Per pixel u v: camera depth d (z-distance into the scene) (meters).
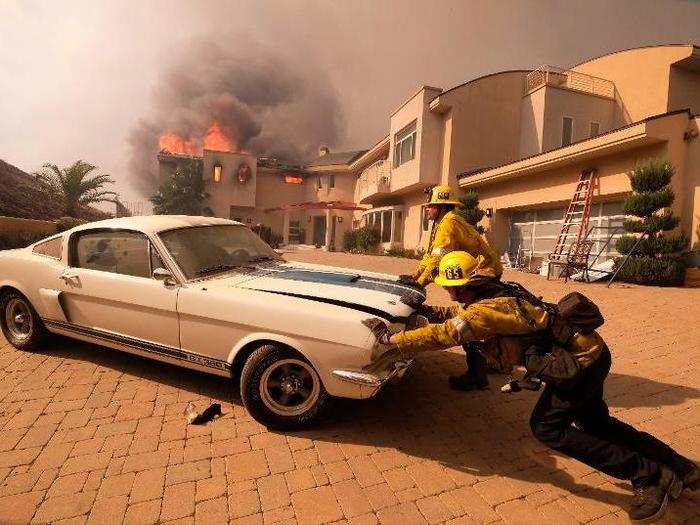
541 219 15.09
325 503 2.45
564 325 2.32
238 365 3.48
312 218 35.03
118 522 2.28
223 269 3.98
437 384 4.17
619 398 3.89
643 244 10.16
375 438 3.18
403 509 2.41
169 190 32.53
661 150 10.57
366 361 2.91
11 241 12.35
